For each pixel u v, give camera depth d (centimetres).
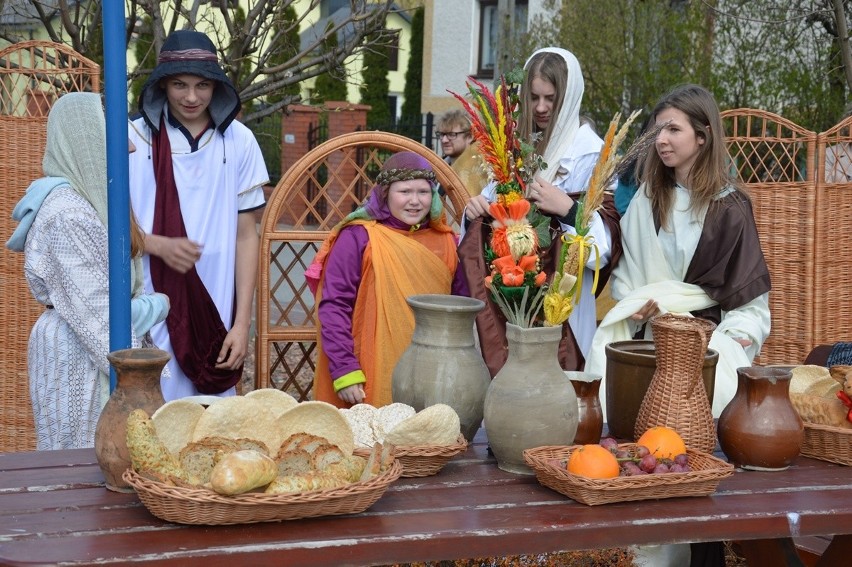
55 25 799
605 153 255
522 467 254
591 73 977
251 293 390
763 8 885
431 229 367
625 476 231
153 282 362
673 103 339
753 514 227
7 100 509
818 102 843
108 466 229
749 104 870
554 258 347
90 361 324
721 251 340
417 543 207
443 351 273
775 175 817
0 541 200
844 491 246
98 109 323
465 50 1669
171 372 367
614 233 365
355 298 352
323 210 1230
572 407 254
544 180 352
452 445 250
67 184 322
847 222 570
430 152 428
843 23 704
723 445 267
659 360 269
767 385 261
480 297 346
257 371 438
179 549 197
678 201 347
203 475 222
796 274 573
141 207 366
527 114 373
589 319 388
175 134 371
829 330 576
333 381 341
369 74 2072
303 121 1519
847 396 270
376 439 257
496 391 253
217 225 375
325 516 218
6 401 480
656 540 221
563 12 1024
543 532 214
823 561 270
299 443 233
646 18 948
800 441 261
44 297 327
